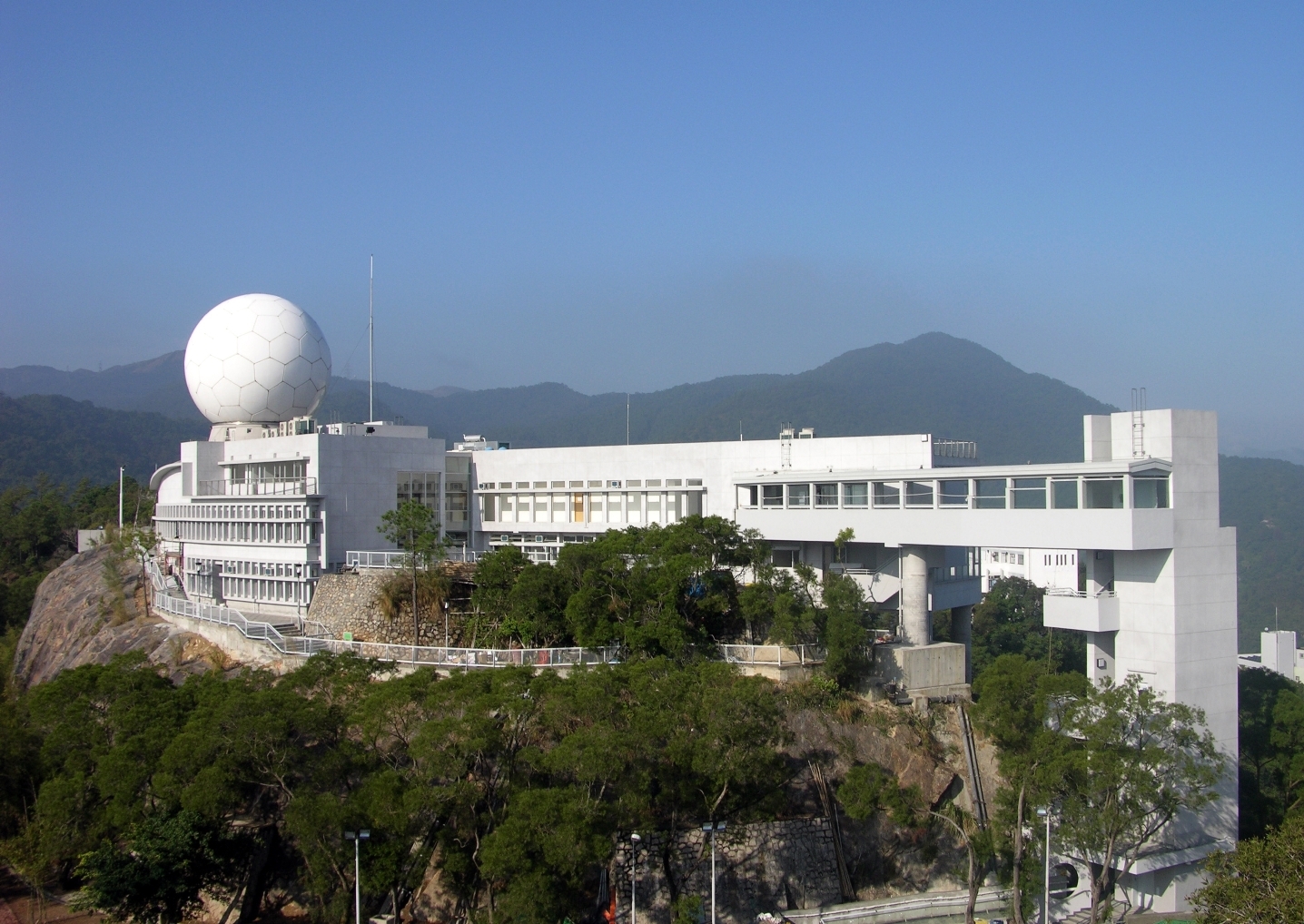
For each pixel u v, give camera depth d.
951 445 88.19
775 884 60.62
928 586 78.00
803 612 71.00
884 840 64.50
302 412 110.88
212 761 52.34
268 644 78.88
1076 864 68.50
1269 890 48.38
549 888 46.44
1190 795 58.31
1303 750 83.81
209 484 106.56
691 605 73.19
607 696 52.44
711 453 94.62
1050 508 69.12
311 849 49.06
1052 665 120.94
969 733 71.00
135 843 54.56
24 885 66.81
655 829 56.06
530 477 104.19
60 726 61.22
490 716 52.59
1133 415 69.38
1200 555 68.12
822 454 89.19
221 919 58.41
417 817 49.31
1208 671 68.31
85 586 120.62
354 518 92.19
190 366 109.50
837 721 67.69
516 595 72.62
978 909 62.03
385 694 53.28
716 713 52.97
